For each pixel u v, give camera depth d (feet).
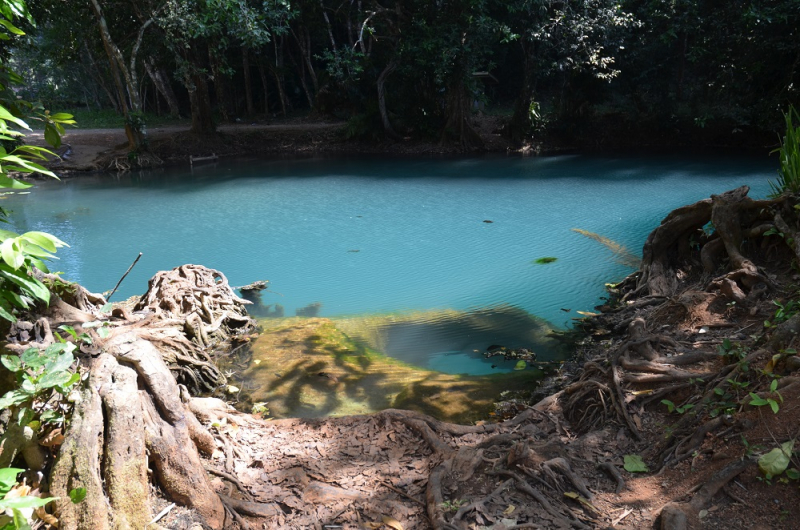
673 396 13.17
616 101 90.68
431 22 77.10
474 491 10.95
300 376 18.37
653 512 9.95
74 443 10.18
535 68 79.51
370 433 13.76
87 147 80.28
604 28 73.67
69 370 12.42
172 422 11.93
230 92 113.60
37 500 6.72
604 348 18.93
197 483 10.86
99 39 81.05
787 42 63.93
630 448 12.15
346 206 46.62
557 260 30.12
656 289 21.72
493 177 59.11
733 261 18.95
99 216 44.86
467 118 82.38
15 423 10.39
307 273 29.73
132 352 12.82
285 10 73.97
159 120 114.01
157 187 58.44
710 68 79.05
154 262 32.22
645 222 37.52
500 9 78.84
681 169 59.31
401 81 87.61
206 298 22.58
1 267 8.98
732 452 10.50
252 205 47.96
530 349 19.88
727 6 71.10
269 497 11.47
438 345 20.59
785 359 11.80
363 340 21.24
